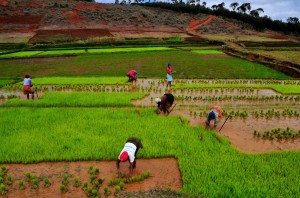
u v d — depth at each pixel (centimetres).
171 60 4128
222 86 2444
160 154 1149
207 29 10200
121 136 1309
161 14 11712
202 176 971
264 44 6625
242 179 961
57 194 912
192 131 1376
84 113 1648
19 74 3228
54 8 10150
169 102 1639
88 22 9444
